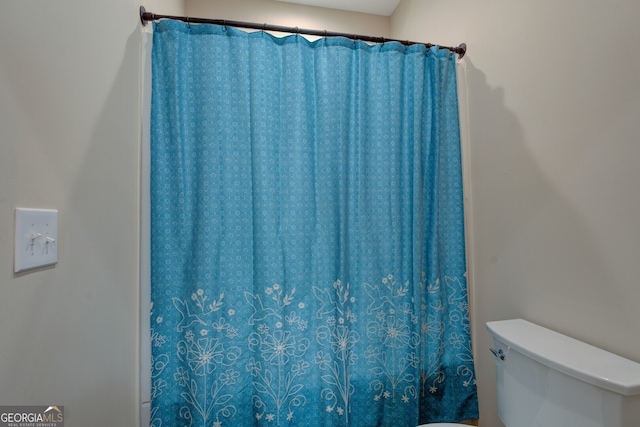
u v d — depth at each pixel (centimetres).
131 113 106
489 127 126
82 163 75
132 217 107
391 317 127
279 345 117
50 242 62
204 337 112
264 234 118
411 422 124
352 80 130
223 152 117
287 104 122
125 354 100
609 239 81
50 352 62
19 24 55
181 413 111
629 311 77
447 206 135
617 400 67
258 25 122
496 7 121
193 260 113
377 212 128
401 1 206
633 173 76
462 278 134
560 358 78
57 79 66
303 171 122
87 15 78
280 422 115
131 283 105
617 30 79
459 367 132
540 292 103
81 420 74
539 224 103
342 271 124
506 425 96
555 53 97
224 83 119
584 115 88
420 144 131
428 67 137
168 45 115
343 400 120
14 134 53
